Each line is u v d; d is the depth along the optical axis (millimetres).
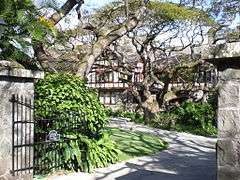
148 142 13781
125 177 8344
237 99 3859
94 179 8070
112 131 14852
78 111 8969
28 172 6758
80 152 8711
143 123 23031
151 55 28906
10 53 6594
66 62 16891
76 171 8594
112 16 20359
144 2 15852
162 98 26438
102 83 37656
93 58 14234
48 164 8164
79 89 9211
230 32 19188
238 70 3873
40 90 8750
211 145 14930
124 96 34000
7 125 6309
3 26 6363
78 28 16094
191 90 27500
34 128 7641
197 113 22156
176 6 24141
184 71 26625
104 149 9664
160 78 27984
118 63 27203
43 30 7027
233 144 3855
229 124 3895
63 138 8523
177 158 11297
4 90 6258
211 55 3896
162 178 8336
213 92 25016
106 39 14656
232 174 3844
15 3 6547
